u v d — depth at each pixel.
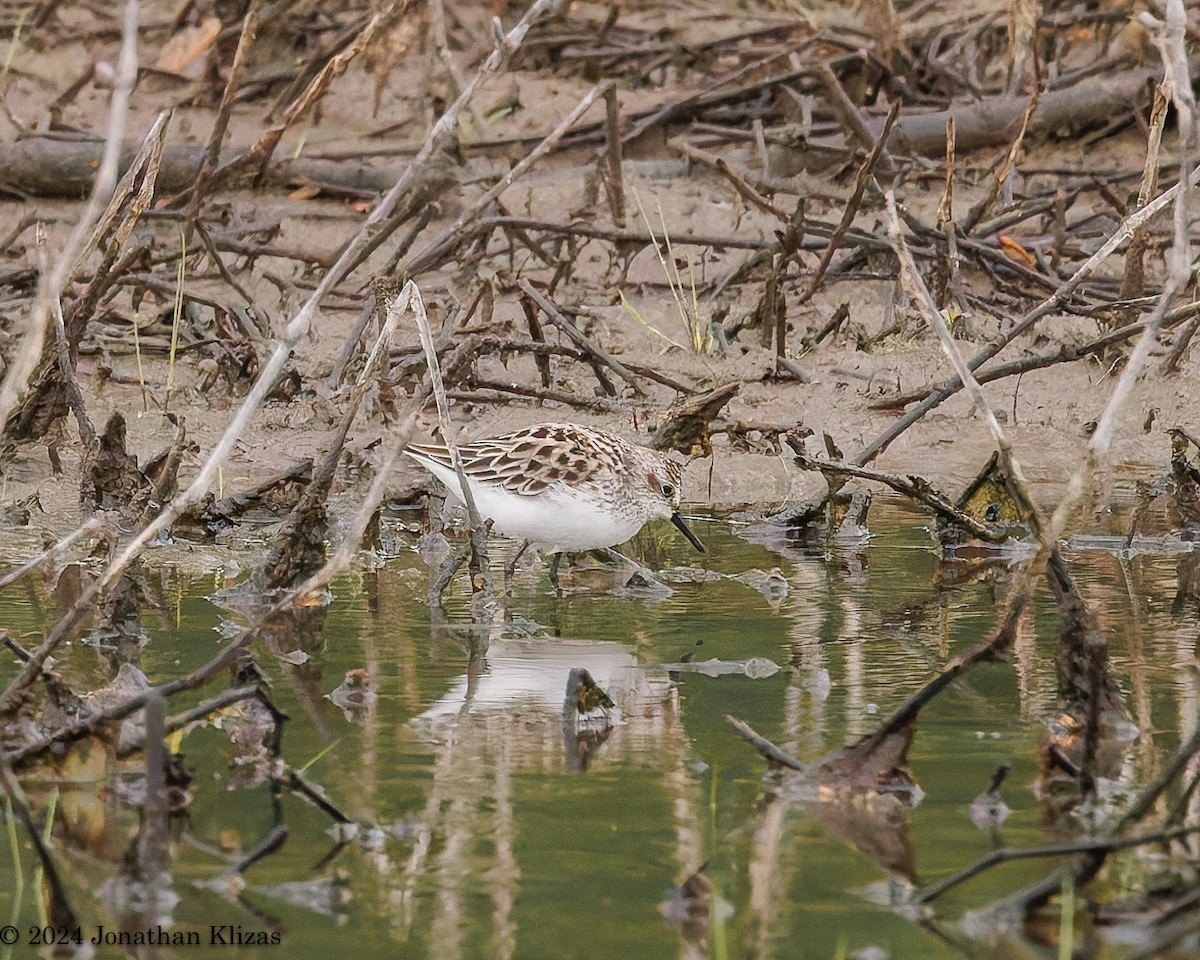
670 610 10.35
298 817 7.08
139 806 7.20
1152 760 7.65
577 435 11.30
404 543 12.15
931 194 19.86
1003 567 11.37
